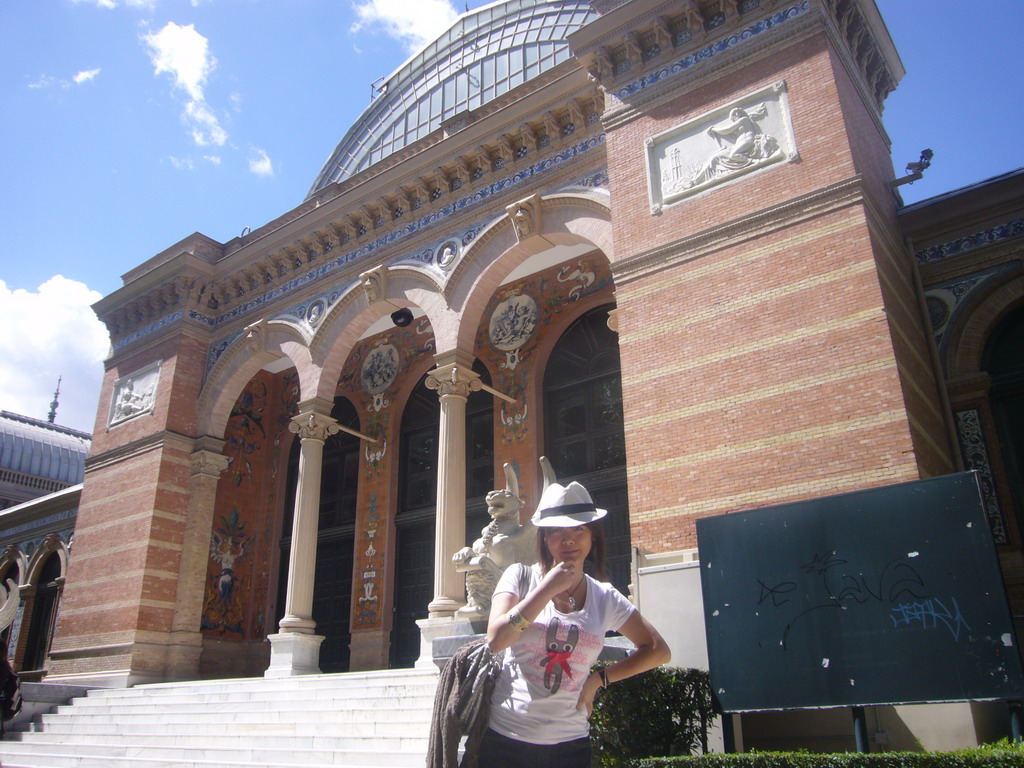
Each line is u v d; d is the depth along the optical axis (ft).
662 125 46.09
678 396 40.01
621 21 48.52
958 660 23.29
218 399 68.64
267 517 73.56
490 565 32.71
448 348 54.03
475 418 63.82
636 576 37.76
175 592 64.34
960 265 44.98
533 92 54.34
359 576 65.87
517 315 63.36
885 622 24.77
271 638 55.77
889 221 44.32
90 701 54.60
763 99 43.14
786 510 27.86
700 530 29.37
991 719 30.53
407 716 36.96
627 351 42.50
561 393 60.44
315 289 65.41
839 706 24.84
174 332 70.95
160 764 36.50
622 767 23.45
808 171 40.24
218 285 72.13
